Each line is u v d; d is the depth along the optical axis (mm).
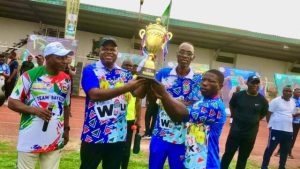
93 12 21047
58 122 3912
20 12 23266
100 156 4125
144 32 3602
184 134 4410
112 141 4027
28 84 3814
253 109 6465
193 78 4531
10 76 13055
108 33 26078
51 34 25281
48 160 3916
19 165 3852
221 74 4016
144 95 3240
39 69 3859
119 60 18656
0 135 9109
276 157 10242
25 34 25250
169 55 26484
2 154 7105
